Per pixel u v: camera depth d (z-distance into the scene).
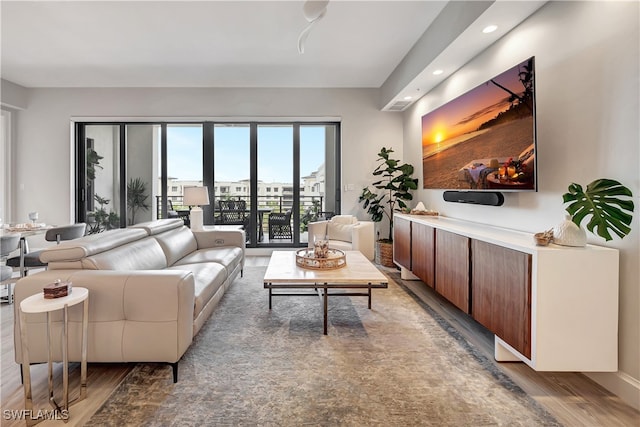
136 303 1.77
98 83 5.04
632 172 1.66
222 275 2.84
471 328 2.53
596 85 1.85
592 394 1.70
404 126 5.26
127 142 5.46
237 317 2.73
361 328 2.52
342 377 1.85
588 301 1.69
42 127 5.21
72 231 3.54
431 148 3.77
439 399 1.65
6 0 2.87
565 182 2.07
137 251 2.54
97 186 5.45
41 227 3.59
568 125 2.04
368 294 2.93
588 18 1.90
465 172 3.03
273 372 1.89
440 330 2.49
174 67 4.43
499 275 2.02
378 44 3.74
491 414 1.54
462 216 3.44
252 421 1.48
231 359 2.04
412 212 3.98
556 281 1.69
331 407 1.58
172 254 3.08
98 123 5.35
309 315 2.78
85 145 5.41
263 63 4.29
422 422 1.48
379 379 1.83
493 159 2.60
